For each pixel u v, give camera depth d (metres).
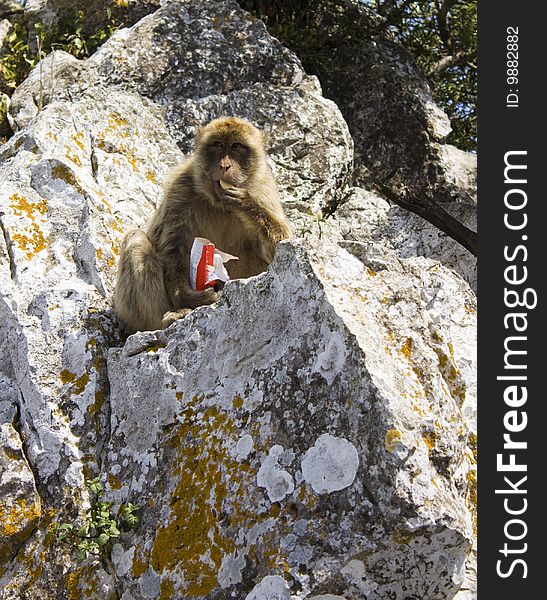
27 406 5.46
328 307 4.62
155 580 4.68
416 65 12.30
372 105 11.69
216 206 6.34
